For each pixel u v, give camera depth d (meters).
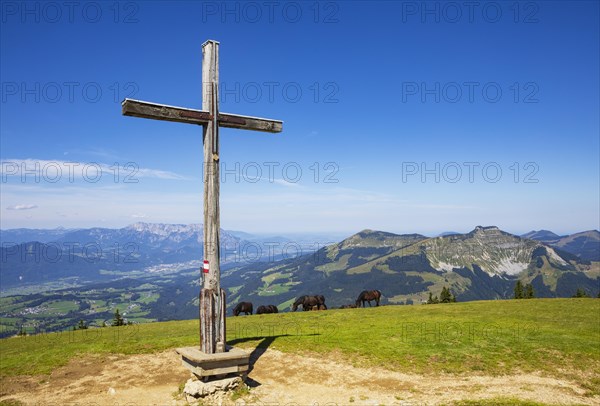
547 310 29.11
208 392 12.35
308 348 17.72
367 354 16.89
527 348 17.53
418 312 30.61
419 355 16.73
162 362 16.45
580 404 12.20
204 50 14.09
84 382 14.39
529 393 13.09
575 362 15.93
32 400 12.87
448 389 13.44
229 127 14.55
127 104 12.24
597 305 31.47
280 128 15.34
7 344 23.64
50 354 17.83
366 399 12.59
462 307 32.81
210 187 13.43
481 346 17.89
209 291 13.05
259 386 13.62
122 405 12.27
